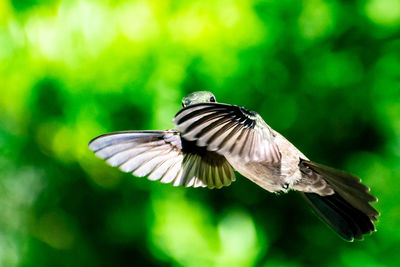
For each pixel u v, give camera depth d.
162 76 1.94
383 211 1.95
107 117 1.95
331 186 1.73
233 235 1.94
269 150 1.69
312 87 1.95
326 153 1.96
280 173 1.74
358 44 1.95
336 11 1.94
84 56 1.93
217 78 1.94
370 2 1.94
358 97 1.95
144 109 1.95
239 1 1.93
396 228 1.94
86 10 1.92
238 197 1.96
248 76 1.94
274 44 1.94
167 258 1.95
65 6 1.93
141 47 1.93
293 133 1.96
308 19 1.94
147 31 1.93
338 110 1.95
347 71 1.95
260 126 1.70
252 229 1.95
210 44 1.93
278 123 1.96
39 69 1.94
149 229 1.96
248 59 1.94
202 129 1.68
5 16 1.94
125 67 1.93
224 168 1.75
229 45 1.93
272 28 1.94
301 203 1.96
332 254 1.95
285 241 1.96
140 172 1.74
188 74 1.94
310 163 1.74
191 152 1.75
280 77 1.95
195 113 1.68
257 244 1.94
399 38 1.94
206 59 1.93
